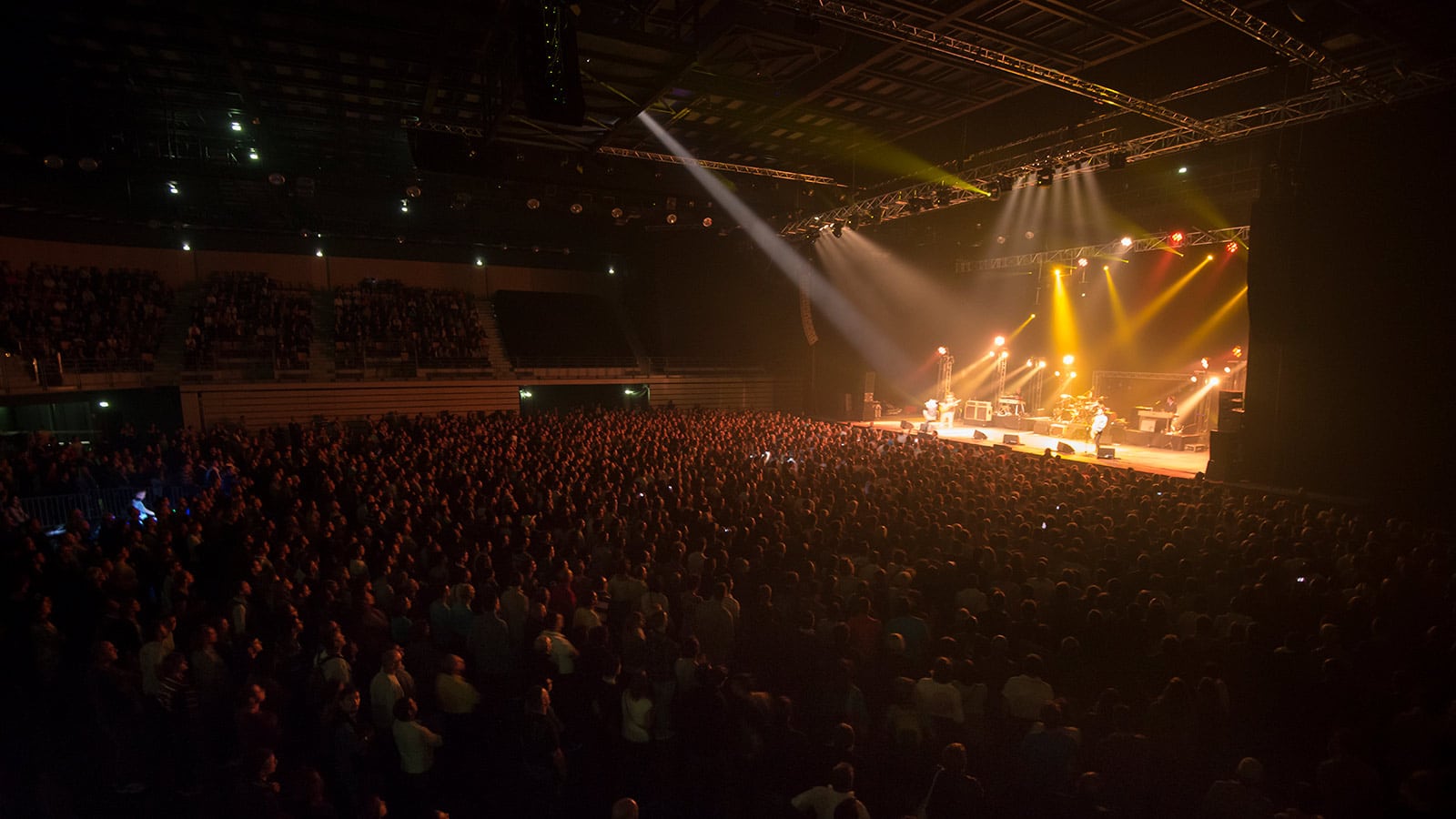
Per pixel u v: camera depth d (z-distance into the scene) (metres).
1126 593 7.56
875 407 30.12
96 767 5.77
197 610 6.57
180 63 13.11
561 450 15.46
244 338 23.67
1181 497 11.98
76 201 20.27
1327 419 14.63
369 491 11.27
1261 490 14.97
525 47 8.13
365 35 10.93
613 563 8.27
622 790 5.45
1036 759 4.82
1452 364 12.96
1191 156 18.91
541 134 12.81
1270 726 5.54
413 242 29.45
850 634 6.32
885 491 11.77
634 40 9.50
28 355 17.98
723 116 15.92
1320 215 14.52
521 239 30.59
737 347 32.69
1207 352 23.62
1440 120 12.84
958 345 31.61
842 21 10.38
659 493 11.34
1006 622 6.86
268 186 20.53
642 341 32.22
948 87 13.80
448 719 5.67
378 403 25.03
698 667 5.39
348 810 5.24
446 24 10.55
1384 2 9.59
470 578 7.28
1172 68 12.72
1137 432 23.25
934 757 5.23
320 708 5.50
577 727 5.98
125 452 14.61
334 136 18.41
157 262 24.67
